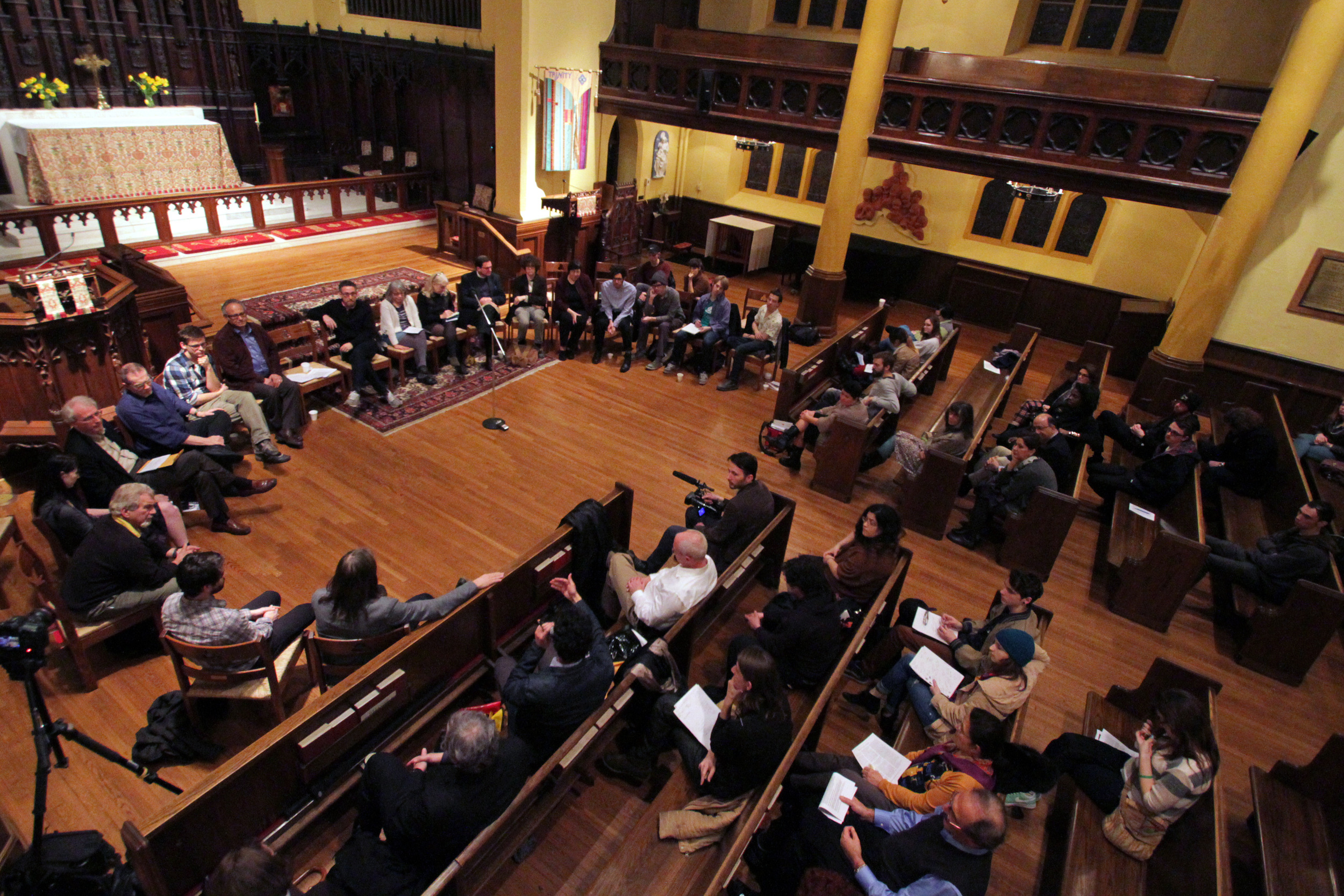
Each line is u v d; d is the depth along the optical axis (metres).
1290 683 5.21
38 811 2.68
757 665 3.08
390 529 5.64
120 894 2.76
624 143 12.92
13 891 2.68
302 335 7.71
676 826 3.15
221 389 6.33
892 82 9.41
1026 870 3.68
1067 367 9.46
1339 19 7.05
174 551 4.63
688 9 12.90
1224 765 4.49
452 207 11.28
